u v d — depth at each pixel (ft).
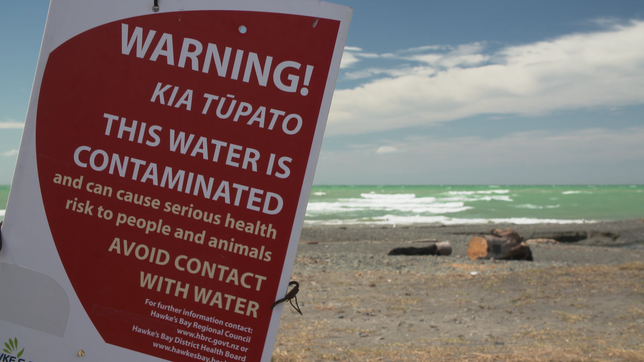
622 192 324.80
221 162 5.62
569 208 173.06
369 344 20.01
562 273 34.50
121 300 5.59
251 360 5.53
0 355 5.56
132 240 5.62
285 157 5.57
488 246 53.31
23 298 5.58
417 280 37.35
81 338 5.56
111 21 5.68
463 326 23.71
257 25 5.60
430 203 198.08
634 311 24.47
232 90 5.63
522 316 25.14
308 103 5.56
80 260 5.62
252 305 5.56
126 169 5.65
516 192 324.80
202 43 5.64
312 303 29.30
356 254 58.59
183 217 5.63
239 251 5.58
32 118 5.66
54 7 5.68
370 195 272.51
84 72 5.67
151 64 5.67
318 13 5.58
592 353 17.17
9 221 5.62
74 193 5.65
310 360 16.85
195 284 5.59
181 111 5.65
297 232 5.54
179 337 5.57
